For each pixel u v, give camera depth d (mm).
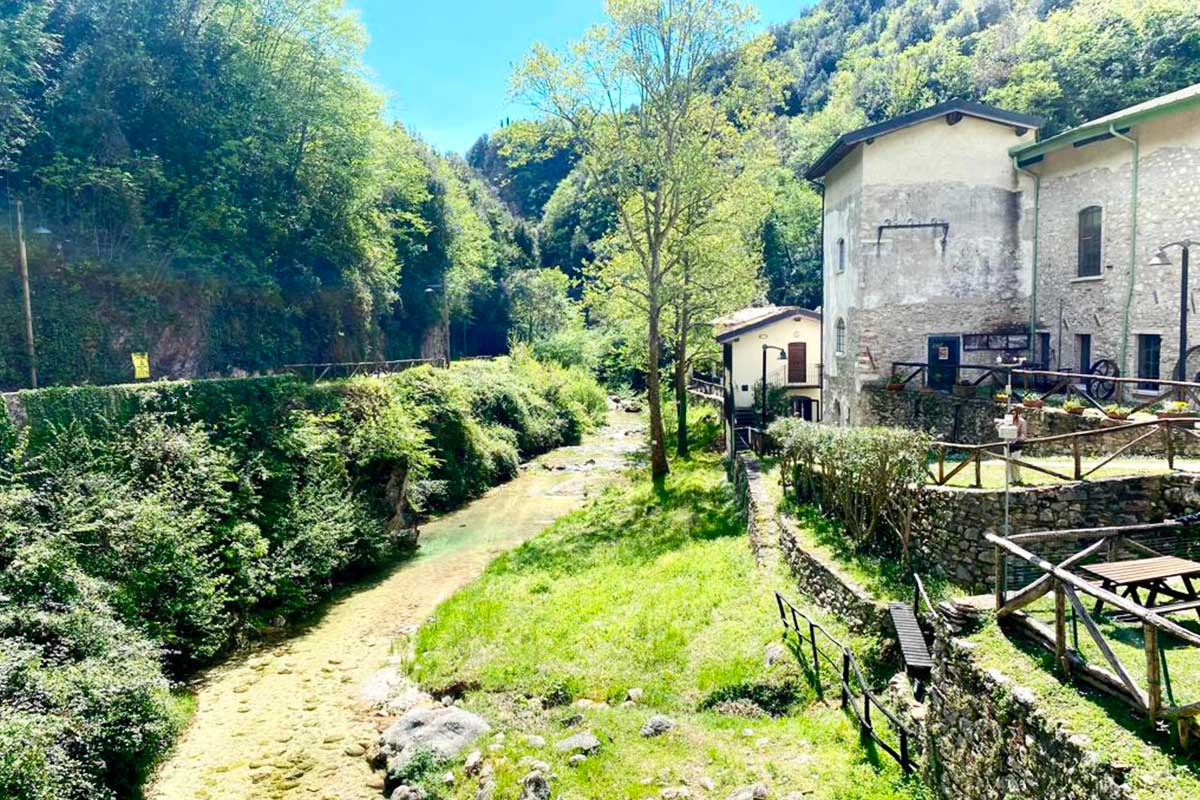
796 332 28000
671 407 38625
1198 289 14141
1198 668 5305
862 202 18078
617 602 12938
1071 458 12055
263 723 10281
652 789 7141
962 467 9883
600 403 45719
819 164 20406
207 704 10891
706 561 14320
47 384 20875
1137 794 3891
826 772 6945
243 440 16656
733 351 27938
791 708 8555
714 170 22812
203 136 25859
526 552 17484
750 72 22500
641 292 24406
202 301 26062
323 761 9273
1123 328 15695
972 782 5672
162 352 24391
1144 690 4848
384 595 15742
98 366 22219
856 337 18562
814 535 12297
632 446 36375
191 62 25969
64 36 24016
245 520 14828
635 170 24344
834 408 21250
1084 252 16969
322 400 19422
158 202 24969
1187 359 14164
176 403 15797
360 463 18984
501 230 71625
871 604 9148
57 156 21781
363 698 11000
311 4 28734
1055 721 4691
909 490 10367
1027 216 18234
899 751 7004
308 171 29922
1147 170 15102
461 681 10672
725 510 18328
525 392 37031
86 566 11016
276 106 27000
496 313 59344
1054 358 17641
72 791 7324
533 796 7195
